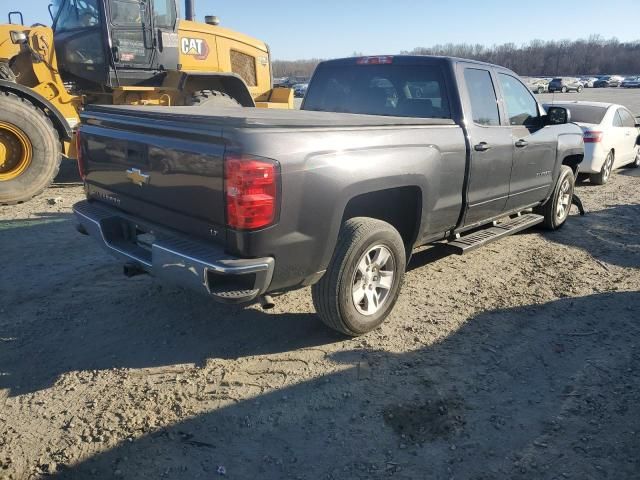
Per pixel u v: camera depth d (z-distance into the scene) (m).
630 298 4.82
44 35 8.31
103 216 3.96
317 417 3.11
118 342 3.87
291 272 3.32
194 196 3.25
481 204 4.98
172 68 9.23
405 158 3.88
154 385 3.37
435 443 2.93
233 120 3.04
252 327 4.12
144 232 3.76
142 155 3.58
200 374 3.49
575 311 4.54
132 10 8.47
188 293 4.67
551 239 6.62
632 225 7.33
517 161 5.37
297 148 3.17
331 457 2.81
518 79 5.73
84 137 4.21
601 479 2.69
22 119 7.52
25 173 7.69
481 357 3.77
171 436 2.92
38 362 3.60
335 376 3.50
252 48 11.02
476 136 4.68
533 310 4.55
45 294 4.62
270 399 3.26
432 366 3.65
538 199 6.23
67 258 5.49
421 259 5.73
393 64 5.07
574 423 3.11
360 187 3.55
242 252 3.08
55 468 2.68
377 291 4.04
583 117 10.41
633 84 70.25
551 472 2.73
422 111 4.85
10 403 3.18
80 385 3.36
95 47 8.50
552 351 3.88
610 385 3.48
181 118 3.30
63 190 8.72
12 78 8.27
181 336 3.97
